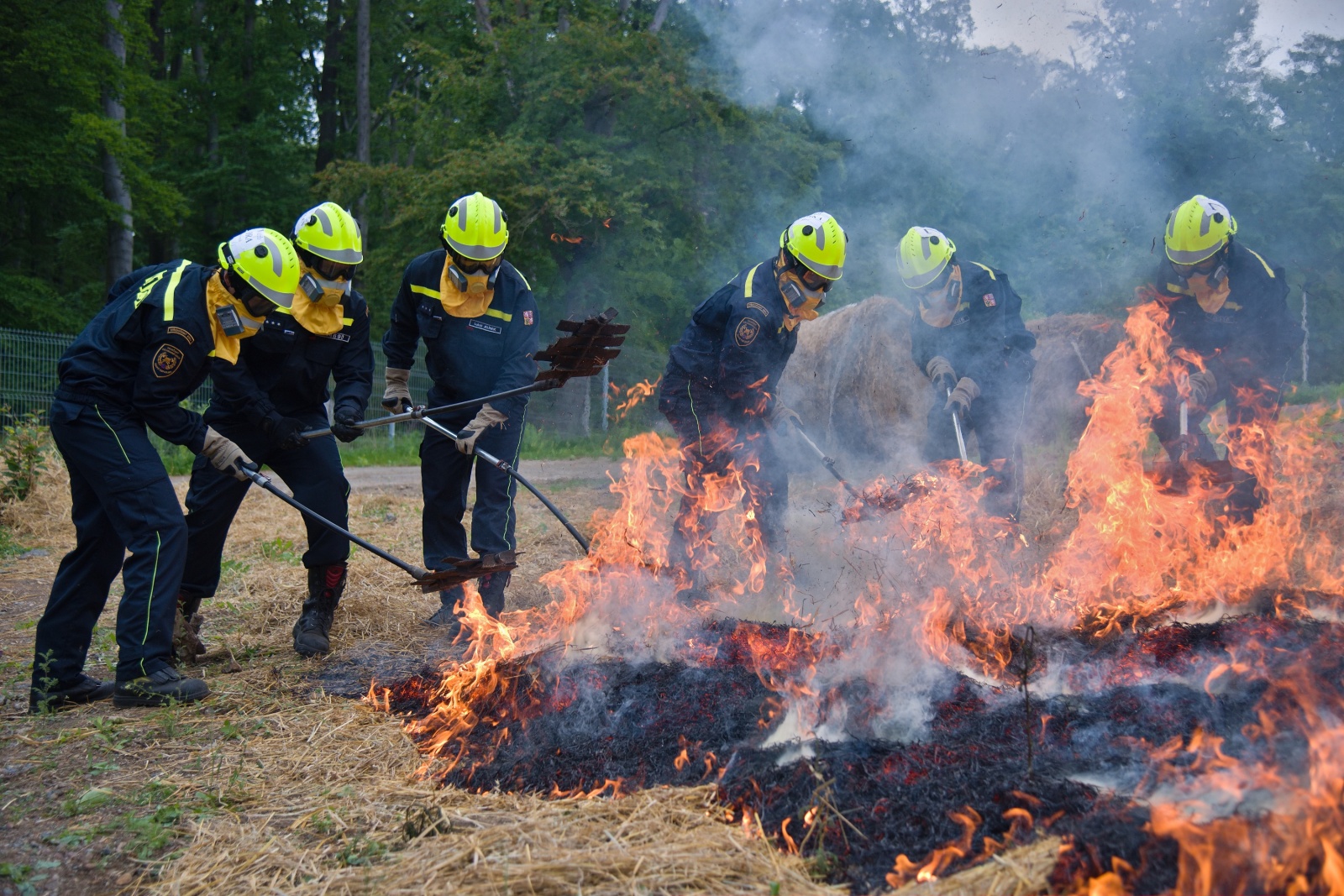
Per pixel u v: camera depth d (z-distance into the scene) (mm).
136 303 3965
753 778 2844
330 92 28109
